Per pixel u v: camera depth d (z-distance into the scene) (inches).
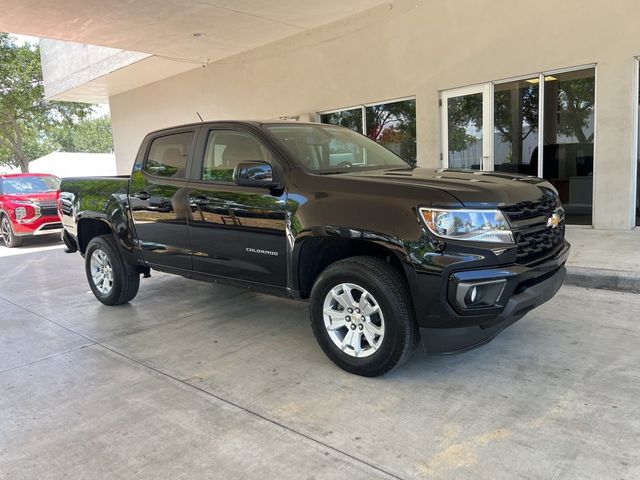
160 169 203.5
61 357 175.6
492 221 128.2
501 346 162.7
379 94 415.8
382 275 136.3
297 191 153.9
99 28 417.4
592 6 303.7
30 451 116.6
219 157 181.8
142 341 187.6
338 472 103.1
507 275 127.3
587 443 108.1
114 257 227.3
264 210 160.9
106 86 658.2
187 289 263.0
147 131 682.2
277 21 412.5
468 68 360.5
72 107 1163.3
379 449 110.3
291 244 154.4
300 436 117.2
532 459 103.7
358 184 143.6
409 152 411.2
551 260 143.8
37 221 469.4
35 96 1005.2
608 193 315.6
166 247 199.3
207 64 565.9
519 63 336.8
